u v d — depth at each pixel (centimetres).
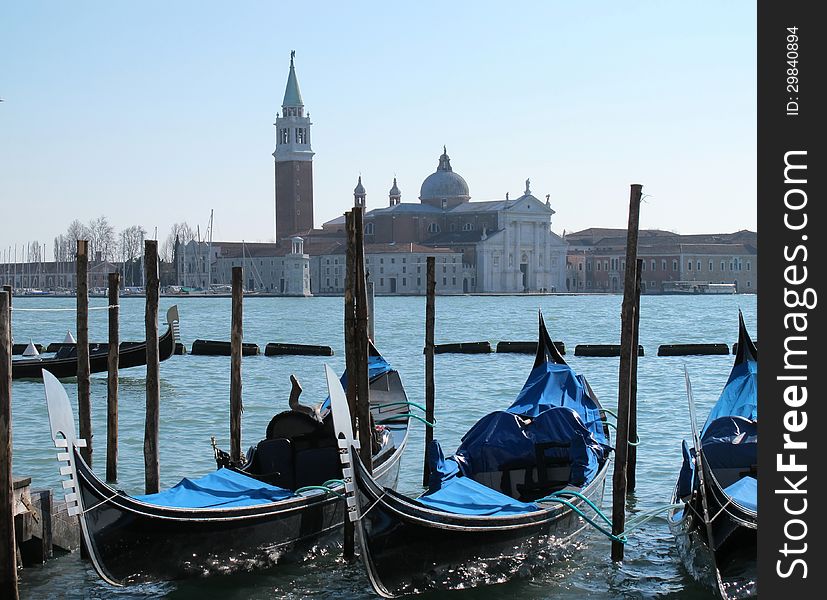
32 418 3011
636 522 1677
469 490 1529
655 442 2538
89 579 1470
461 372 4500
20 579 1468
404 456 2334
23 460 2317
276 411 3225
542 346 2161
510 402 3434
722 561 1373
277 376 4366
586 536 1677
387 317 11050
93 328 8925
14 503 1461
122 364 3759
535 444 1711
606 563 1572
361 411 1583
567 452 1738
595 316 11281
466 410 3231
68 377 4031
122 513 1358
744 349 2106
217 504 1459
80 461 1331
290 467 1634
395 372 2431
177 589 1419
